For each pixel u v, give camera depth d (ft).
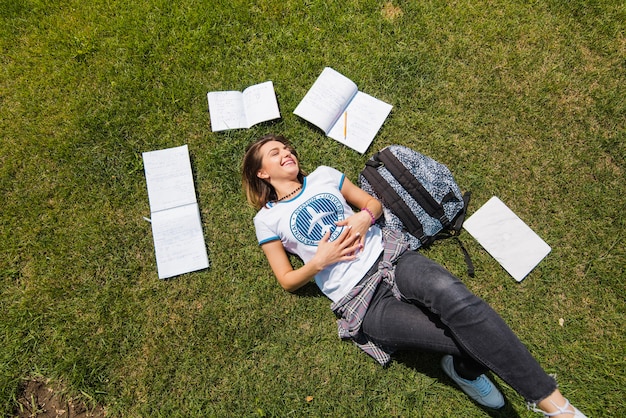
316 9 9.28
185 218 8.28
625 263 7.84
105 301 7.96
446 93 8.83
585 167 8.36
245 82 9.02
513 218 8.12
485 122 8.66
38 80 9.13
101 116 8.83
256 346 7.81
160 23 9.34
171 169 8.50
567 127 8.57
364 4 9.27
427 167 7.95
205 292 8.06
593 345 7.53
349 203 7.97
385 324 6.48
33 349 7.73
